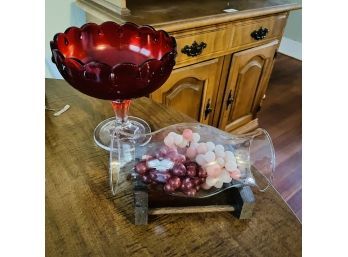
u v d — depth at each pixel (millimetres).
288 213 515
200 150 514
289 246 465
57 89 794
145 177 493
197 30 995
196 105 1224
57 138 638
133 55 681
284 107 2088
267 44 1312
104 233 468
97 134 653
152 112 730
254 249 459
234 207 505
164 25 884
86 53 672
